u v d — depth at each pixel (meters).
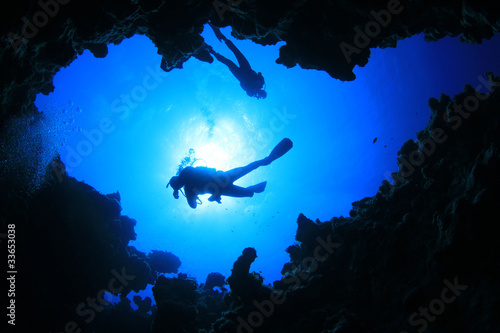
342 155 18.98
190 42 6.38
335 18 5.79
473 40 5.95
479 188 5.21
